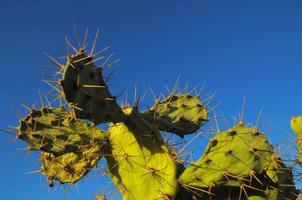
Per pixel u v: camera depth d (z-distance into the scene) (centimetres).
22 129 436
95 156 446
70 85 366
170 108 496
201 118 500
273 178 404
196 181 400
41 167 480
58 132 440
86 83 373
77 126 441
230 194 412
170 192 398
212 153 397
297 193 422
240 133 398
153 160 407
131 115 414
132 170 411
